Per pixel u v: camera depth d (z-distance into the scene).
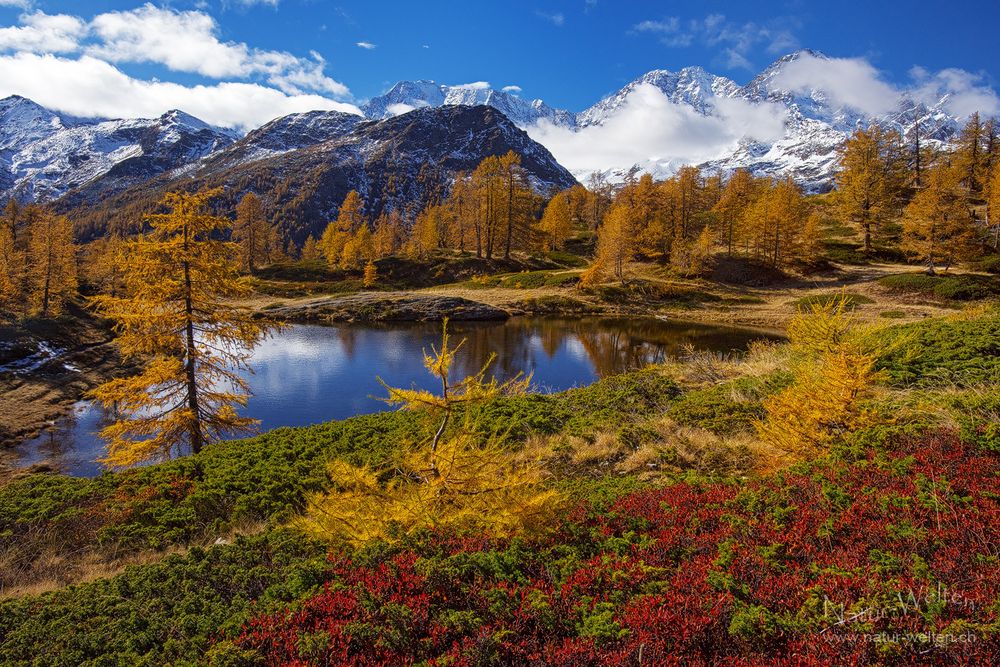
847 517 5.86
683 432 12.69
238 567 6.71
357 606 5.21
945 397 10.33
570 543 6.38
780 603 4.51
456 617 4.80
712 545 5.80
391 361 37.22
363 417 17.28
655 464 11.16
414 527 6.91
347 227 107.00
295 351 40.62
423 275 82.19
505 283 73.44
